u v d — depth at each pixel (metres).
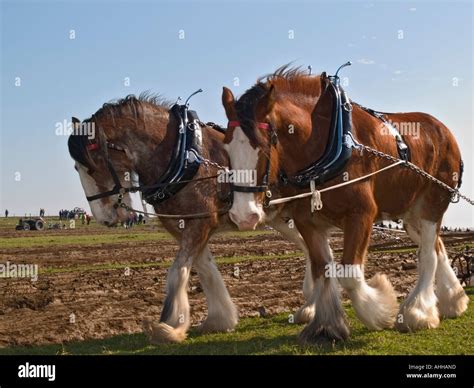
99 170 8.78
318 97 8.07
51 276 16.80
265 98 7.21
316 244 8.18
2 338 9.01
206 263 9.26
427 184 8.91
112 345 8.47
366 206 7.73
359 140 7.88
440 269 9.55
